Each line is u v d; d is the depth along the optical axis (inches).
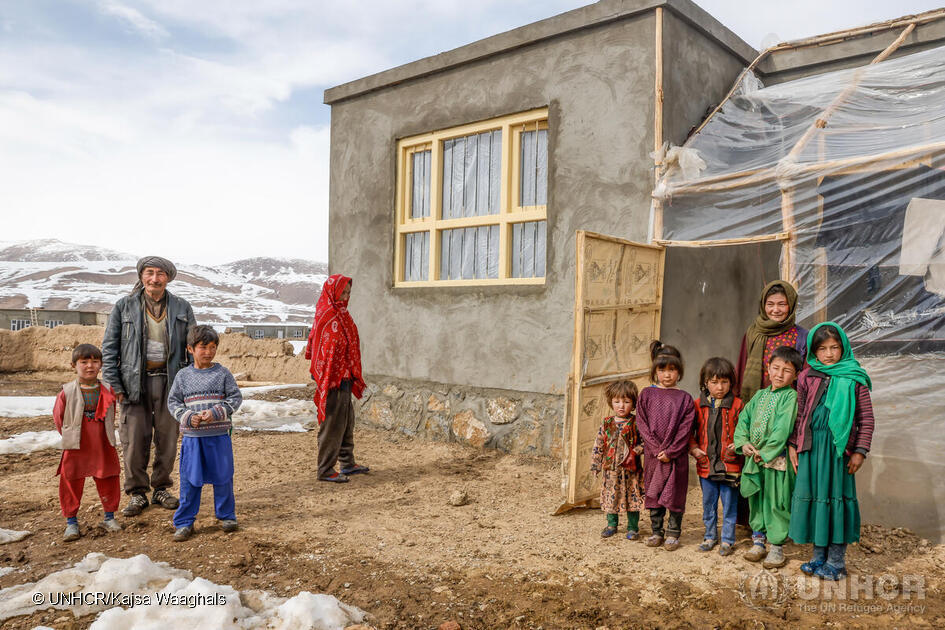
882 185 187.0
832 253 191.6
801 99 239.1
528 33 268.4
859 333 183.6
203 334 175.0
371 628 116.0
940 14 242.7
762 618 123.0
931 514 168.9
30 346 665.6
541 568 150.2
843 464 139.7
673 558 156.1
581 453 196.4
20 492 214.8
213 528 177.9
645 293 224.1
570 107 259.3
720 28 264.7
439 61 299.4
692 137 239.8
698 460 161.5
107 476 171.6
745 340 177.8
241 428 342.0
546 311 264.5
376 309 329.4
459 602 131.1
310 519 189.2
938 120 189.8
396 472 248.2
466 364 290.8
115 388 187.8
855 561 152.6
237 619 116.6
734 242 207.9
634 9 237.0
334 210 353.1
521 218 277.9
